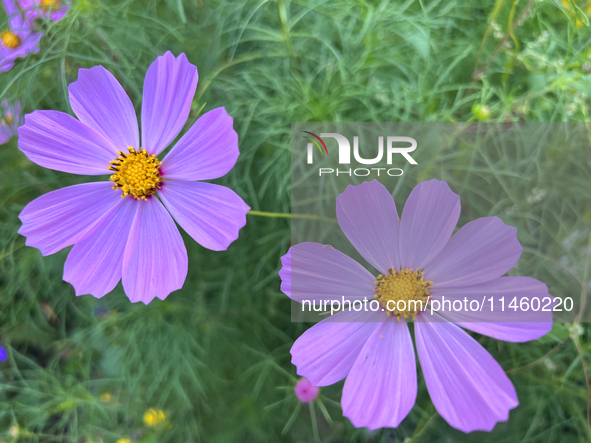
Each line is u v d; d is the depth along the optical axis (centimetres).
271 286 25
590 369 20
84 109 16
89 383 26
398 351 13
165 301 24
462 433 22
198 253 24
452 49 23
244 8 23
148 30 24
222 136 14
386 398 12
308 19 24
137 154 15
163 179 15
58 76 23
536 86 21
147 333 25
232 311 25
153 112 15
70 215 15
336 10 22
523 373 21
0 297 25
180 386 24
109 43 22
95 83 15
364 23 22
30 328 27
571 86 19
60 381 27
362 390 13
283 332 25
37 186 26
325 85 22
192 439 25
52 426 27
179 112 15
